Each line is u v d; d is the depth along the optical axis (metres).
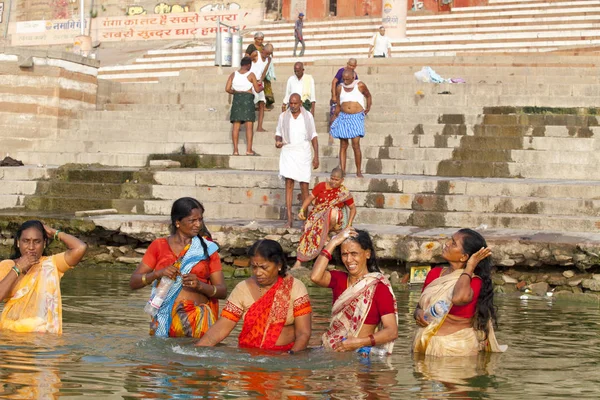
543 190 13.16
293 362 6.29
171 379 5.63
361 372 6.05
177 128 18.34
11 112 18.59
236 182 14.48
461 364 6.42
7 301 7.34
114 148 17.69
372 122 17.31
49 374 5.68
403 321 8.35
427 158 15.62
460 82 19.30
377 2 32.09
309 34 30.70
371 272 6.93
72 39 37.78
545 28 26.75
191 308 7.22
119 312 8.38
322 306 9.11
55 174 15.60
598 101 17.30
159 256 7.41
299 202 13.88
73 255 7.36
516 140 15.62
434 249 11.03
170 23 36.22
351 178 13.89
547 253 10.73
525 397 5.43
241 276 11.76
